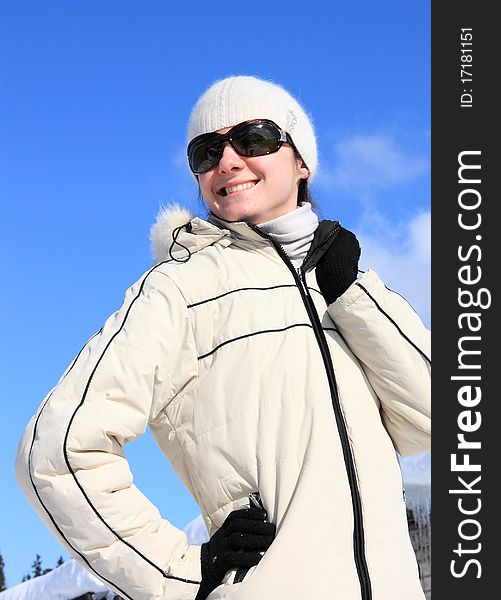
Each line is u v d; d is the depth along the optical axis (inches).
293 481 61.9
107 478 61.7
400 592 61.5
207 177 75.4
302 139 78.8
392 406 70.4
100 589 205.2
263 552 60.2
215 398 65.7
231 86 75.6
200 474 65.6
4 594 225.5
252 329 67.5
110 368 63.6
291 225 73.8
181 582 60.7
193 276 69.8
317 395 64.7
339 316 69.1
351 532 61.1
